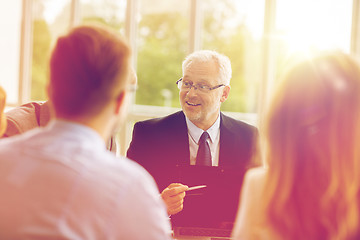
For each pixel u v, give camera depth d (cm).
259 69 402
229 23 416
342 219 83
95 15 469
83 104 85
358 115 84
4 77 503
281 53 392
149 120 223
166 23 440
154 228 82
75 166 80
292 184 86
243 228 94
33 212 76
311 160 85
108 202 79
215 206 179
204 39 428
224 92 219
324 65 87
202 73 208
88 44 85
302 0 380
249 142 214
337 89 85
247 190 97
